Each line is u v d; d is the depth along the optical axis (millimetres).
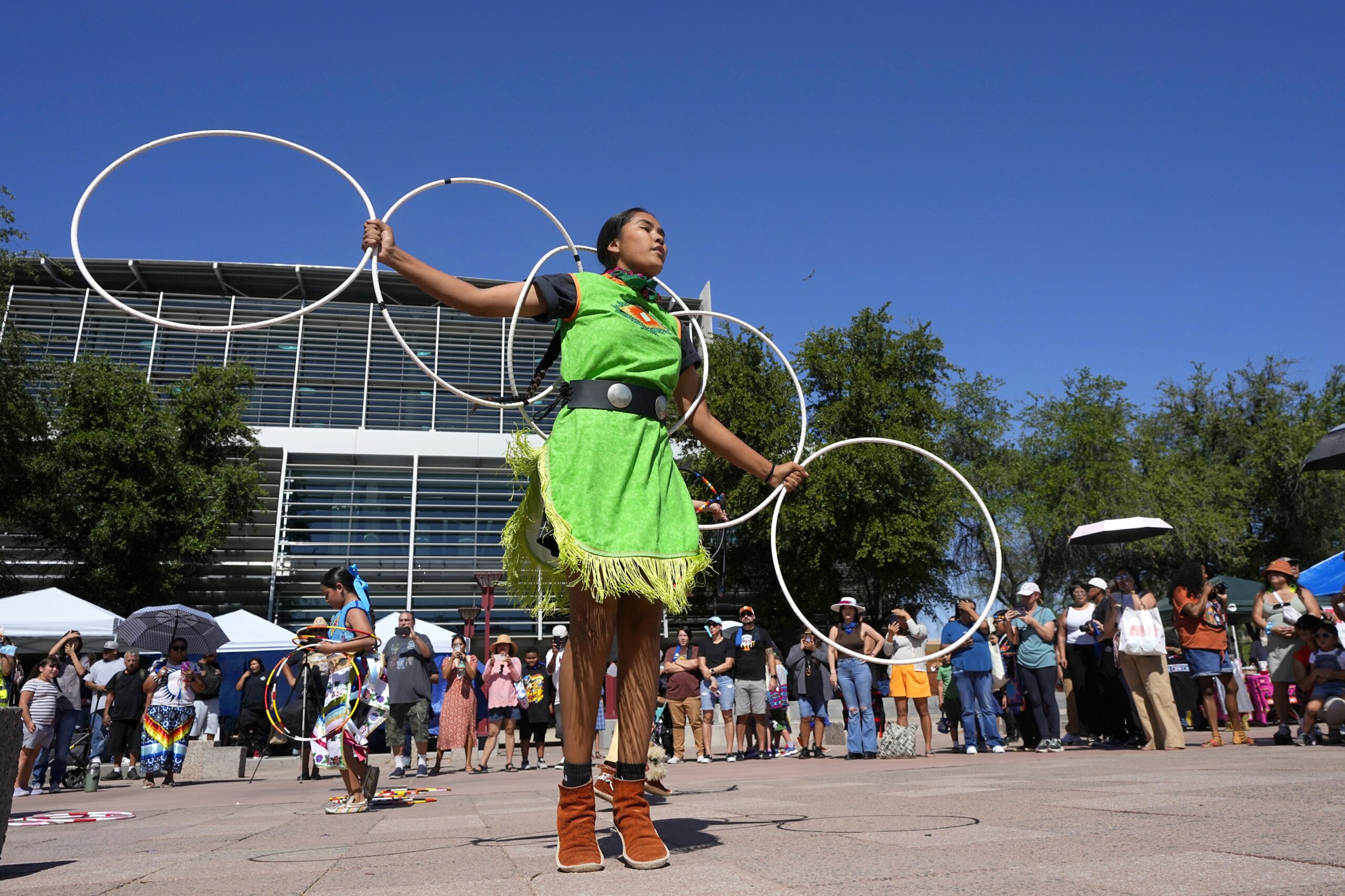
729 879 1962
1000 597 31484
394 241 2576
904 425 26031
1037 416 31781
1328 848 1950
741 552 27719
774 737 12938
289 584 29906
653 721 2498
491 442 33219
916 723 18734
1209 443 32625
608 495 2482
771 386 26656
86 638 15406
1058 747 9234
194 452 26547
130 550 24391
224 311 34031
